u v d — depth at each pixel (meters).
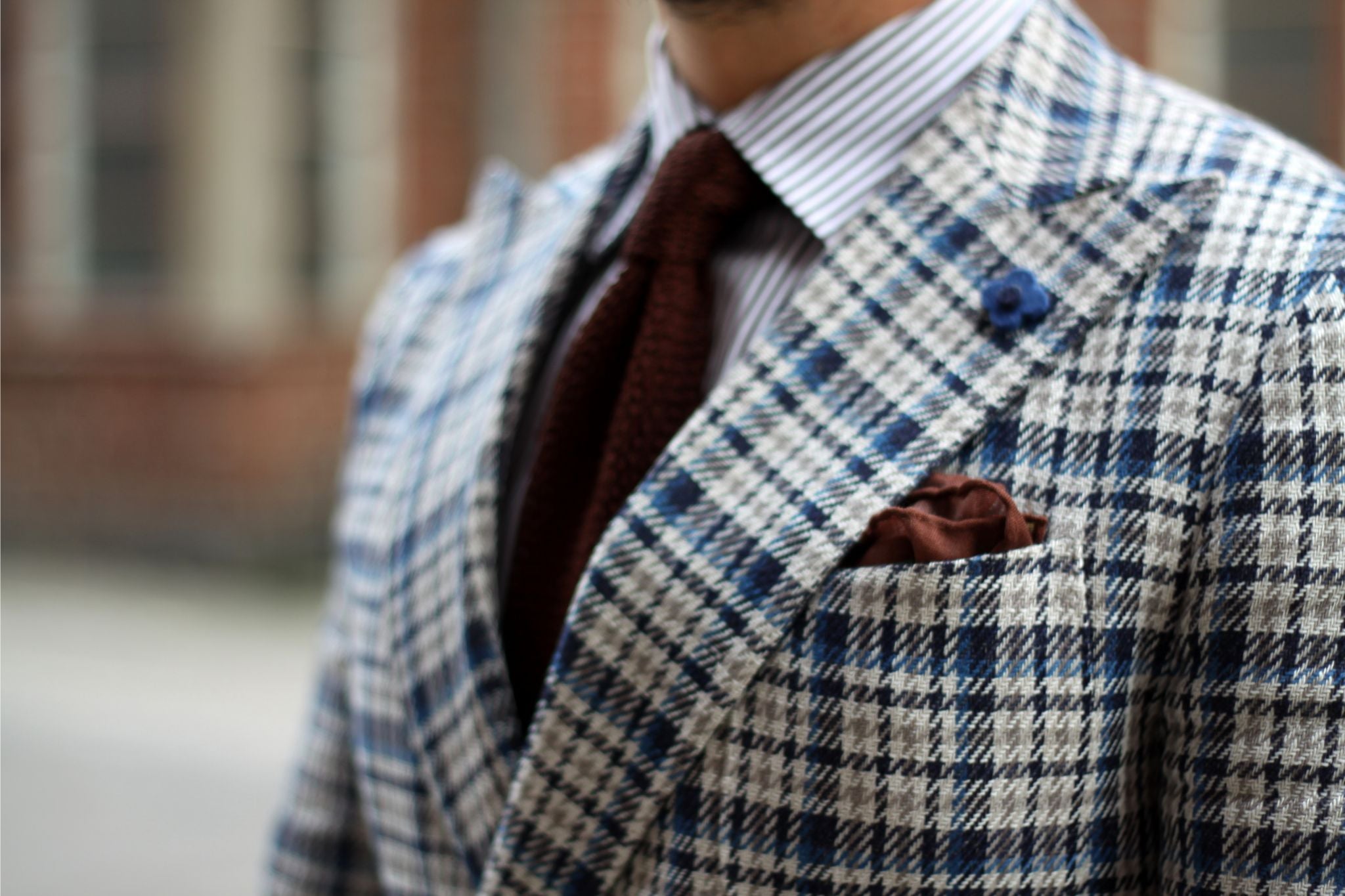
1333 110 4.24
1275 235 0.63
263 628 4.79
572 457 0.74
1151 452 0.62
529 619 0.74
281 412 5.94
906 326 0.68
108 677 4.23
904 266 0.69
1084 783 0.63
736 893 0.64
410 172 6.35
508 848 0.69
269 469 5.86
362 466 0.93
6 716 3.86
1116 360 0.64
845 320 0.69
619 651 0.67
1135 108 0.72
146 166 5.82
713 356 0.74
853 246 0.70
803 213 0.73
